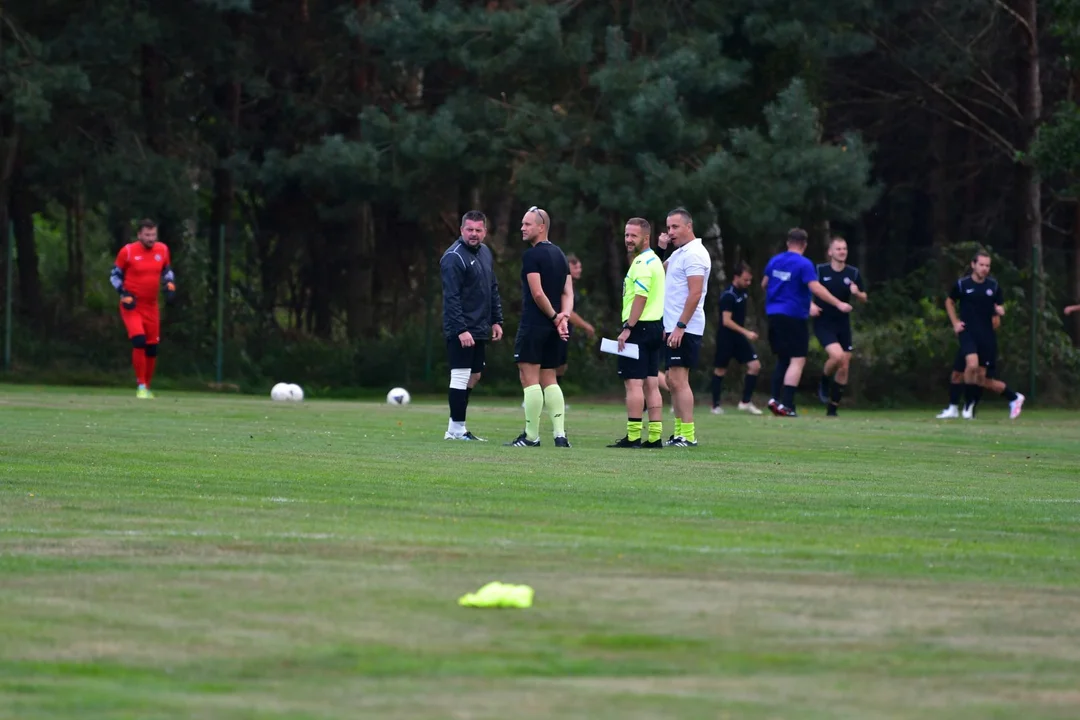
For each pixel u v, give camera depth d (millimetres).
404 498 23188
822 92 98438
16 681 11000
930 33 106812
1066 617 13852
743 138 77625
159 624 12922
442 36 79812
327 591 14484
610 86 76875
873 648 12375
